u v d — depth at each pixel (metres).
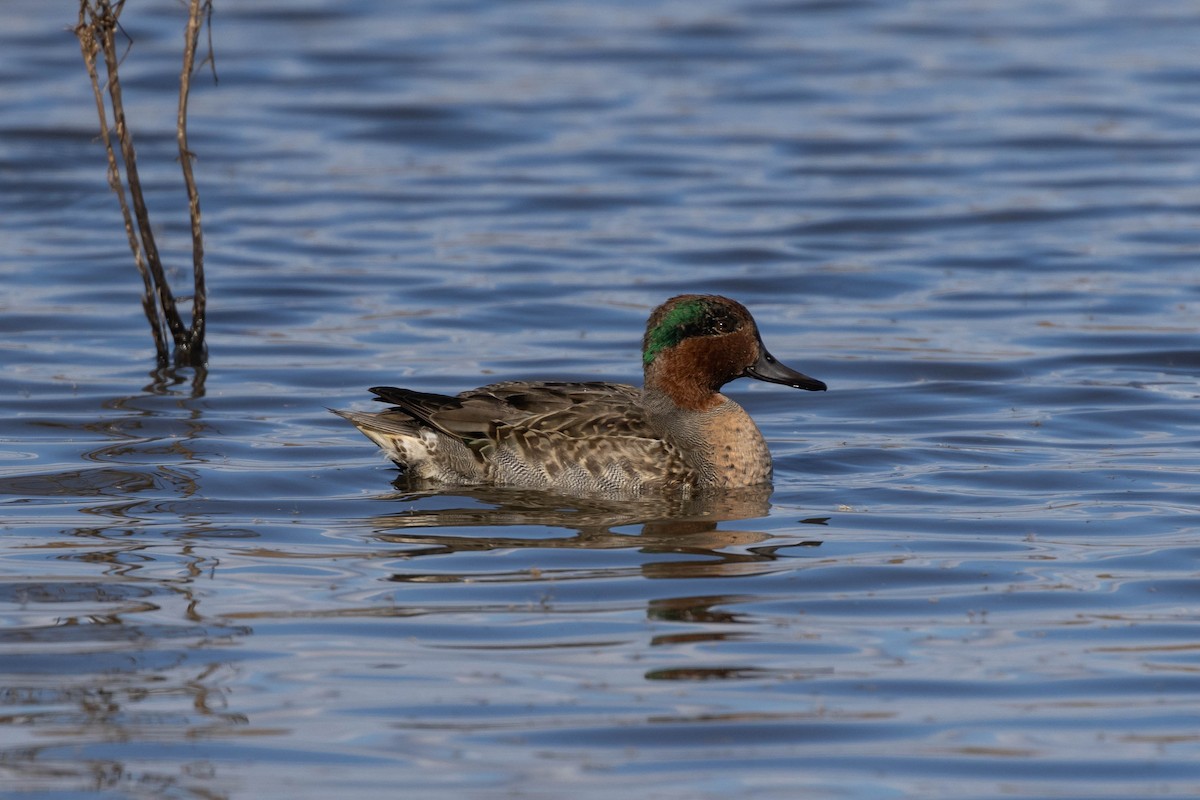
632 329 19.48
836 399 16.75
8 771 8.20
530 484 13.70
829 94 31.89
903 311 20.30
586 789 8.04
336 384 17.08
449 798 7.95
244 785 8.08
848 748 8.50
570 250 22.97
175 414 15.78
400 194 25.70
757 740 8.59
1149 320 19.66
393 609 10.41
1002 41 35.84
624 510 12.99
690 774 8.20
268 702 8.99
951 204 25.31
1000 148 28.36
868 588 10.91
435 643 9.84
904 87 32.28
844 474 14.10
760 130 29.47
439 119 29.94
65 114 29.12
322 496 13.27
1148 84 32.22
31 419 15.46
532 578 11.08
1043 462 14.30
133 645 9.77
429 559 11.49
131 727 8.69
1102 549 11.77
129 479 13.53
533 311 20.16
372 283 21.28
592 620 10.24
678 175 26.97
